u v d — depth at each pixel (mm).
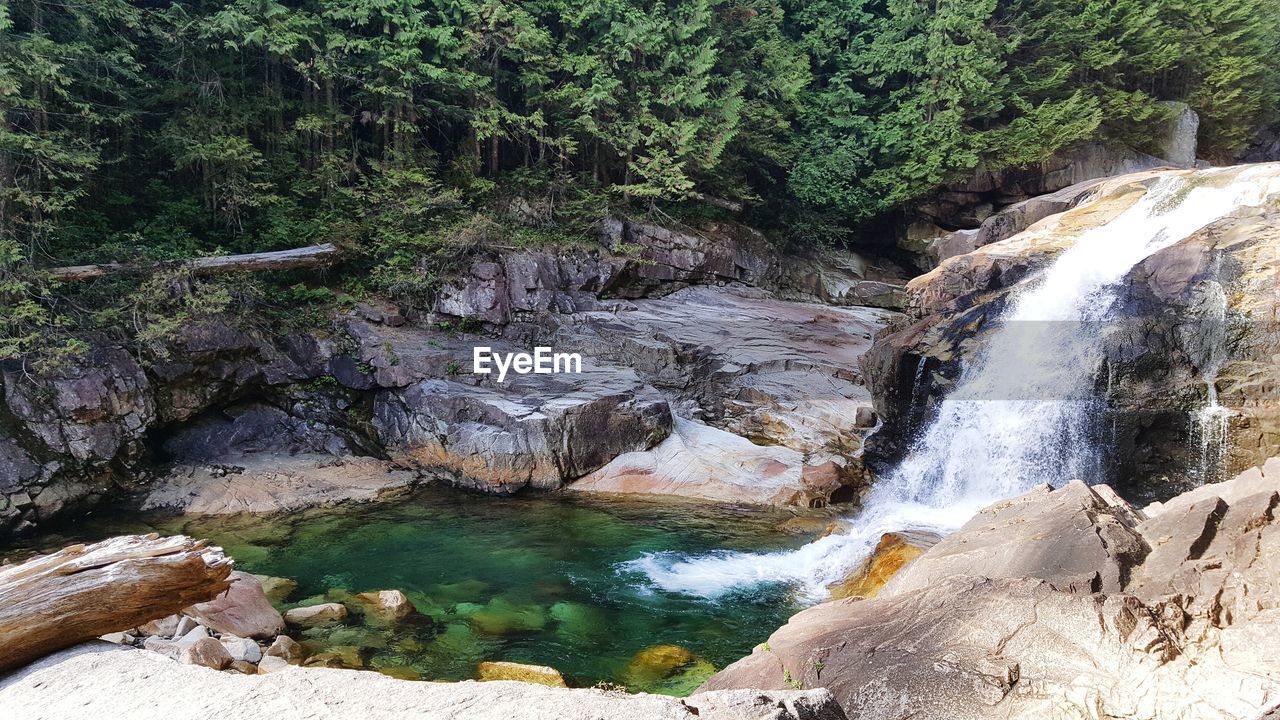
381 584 9438
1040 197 19531
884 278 29547
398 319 18188
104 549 4422
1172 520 6094
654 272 23078
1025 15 27438
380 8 19516
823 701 3773
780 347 19094
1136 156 26891
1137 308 11516
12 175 13086
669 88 23000
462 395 14828
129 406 13094
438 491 14062
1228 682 4273
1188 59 28500
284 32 17781
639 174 23828
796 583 9484
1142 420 10844
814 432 15617
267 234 17828
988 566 6141
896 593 6535
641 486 13977
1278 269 10398
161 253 14766
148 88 17203
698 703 3607
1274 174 13609
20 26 14367
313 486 13539
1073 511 6473
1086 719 4270
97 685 3680
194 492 12883
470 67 22188
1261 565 5250
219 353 14695
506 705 3436
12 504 11250
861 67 28641
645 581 9547
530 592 9164
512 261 19828
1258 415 9898
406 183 20000
